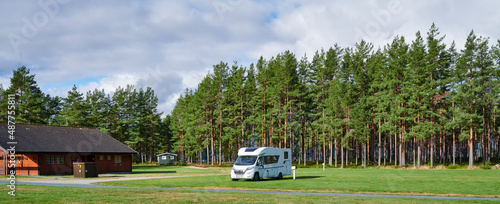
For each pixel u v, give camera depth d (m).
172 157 89.06
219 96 82.75
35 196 16.69
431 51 63.28
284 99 76.50
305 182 26.47
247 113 88.38
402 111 63.03
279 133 73.75
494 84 61.09
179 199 15.95
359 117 68.81
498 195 18.47
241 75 81.69
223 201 15.37
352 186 23.09
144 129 99.25
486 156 66.19
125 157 49.75
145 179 31.31
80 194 17.73
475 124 62.19
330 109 69.94
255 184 24.81
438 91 61.03
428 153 77.12
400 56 68.50
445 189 21.22
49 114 83.69
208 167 70.31
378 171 48.22
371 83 76.25
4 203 14.40
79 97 86.38
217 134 83.88
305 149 83.62
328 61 78.56
